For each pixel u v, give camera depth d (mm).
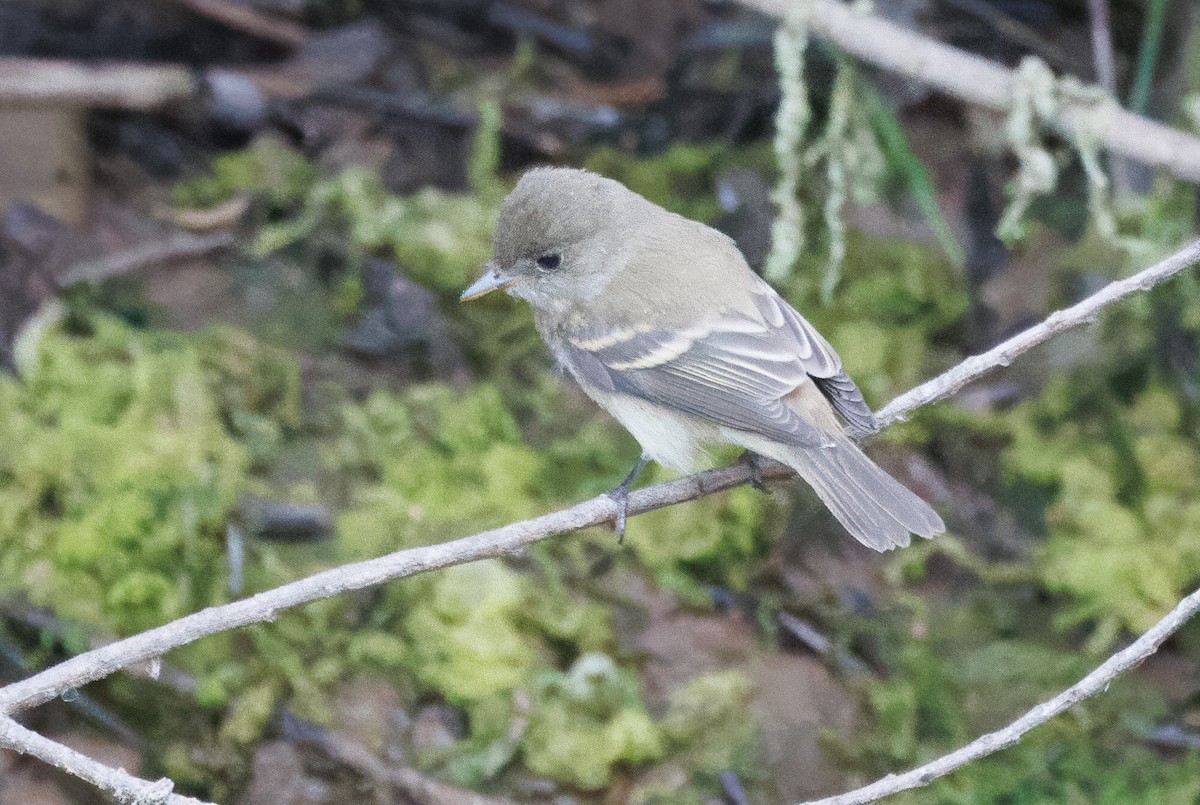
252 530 9516
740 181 11828
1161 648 9688
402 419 10305
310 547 9578
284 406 10445
